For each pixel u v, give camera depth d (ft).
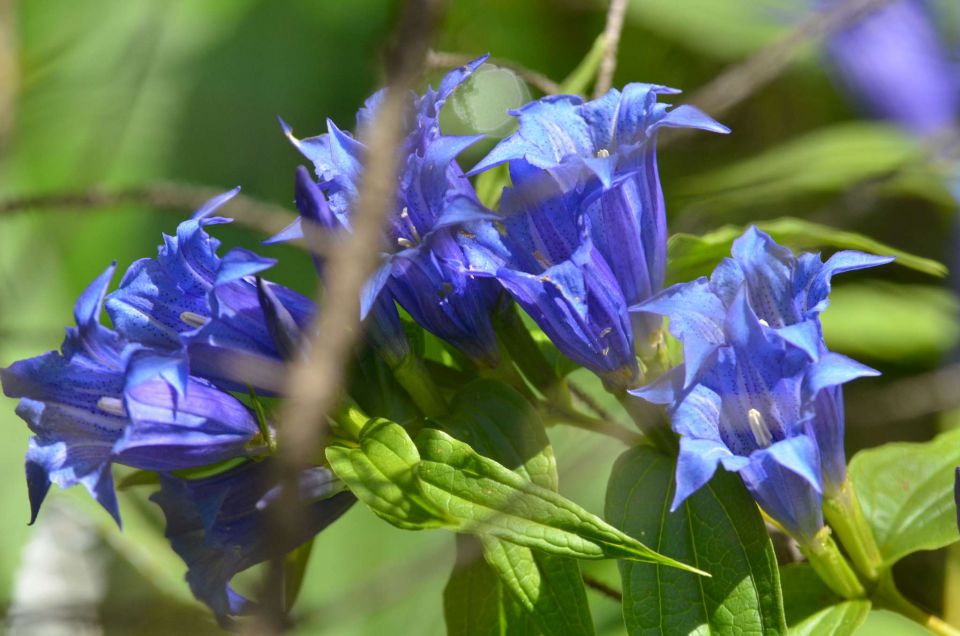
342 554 2.18
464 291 1.83
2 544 2.28
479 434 1.83
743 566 1.79
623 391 1.83
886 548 1.87
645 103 1.82
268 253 2.32
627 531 1.81
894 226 2.39
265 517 1.78
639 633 1.78
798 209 2.38
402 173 1.80
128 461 1.80
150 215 2.35
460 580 1.87
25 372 1.79
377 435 1.79
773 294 1.80
